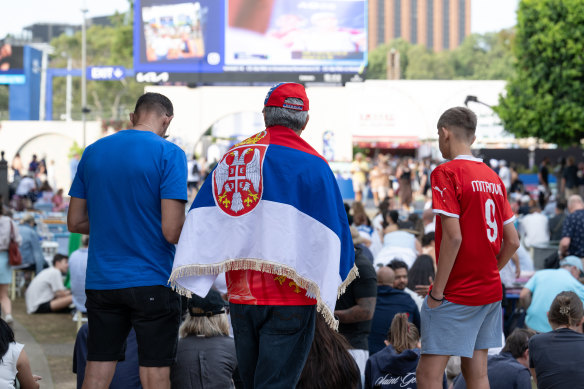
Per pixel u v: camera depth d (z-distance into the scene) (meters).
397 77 60.75
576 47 30.00
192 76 24.16
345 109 26.14
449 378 5.78
